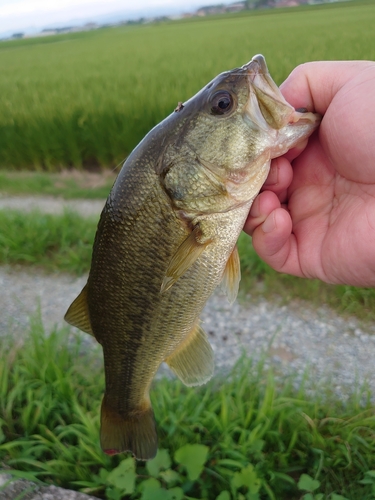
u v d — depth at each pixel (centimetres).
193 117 20
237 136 20
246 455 32
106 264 21
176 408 36
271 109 20
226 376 41
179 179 20
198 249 20
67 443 35
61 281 60
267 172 21
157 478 32
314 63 24
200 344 23
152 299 21
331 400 39
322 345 46
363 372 43
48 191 94
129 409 24
